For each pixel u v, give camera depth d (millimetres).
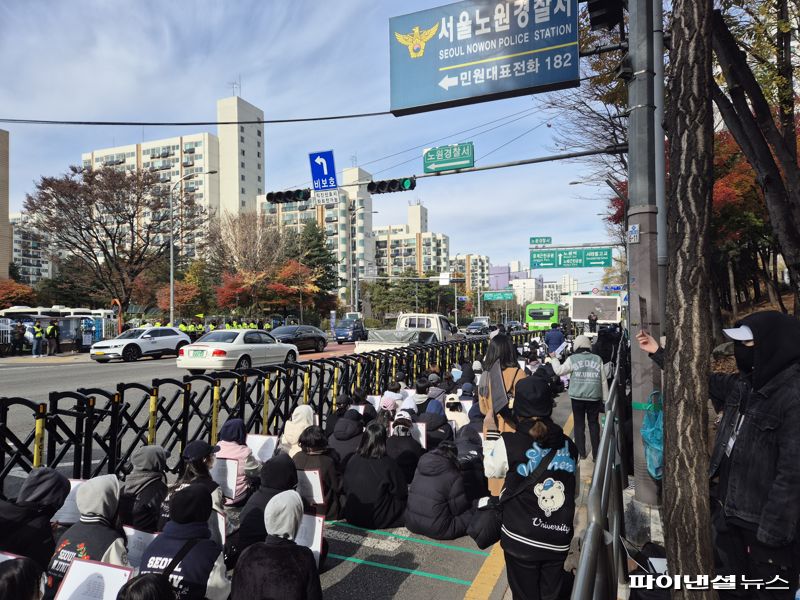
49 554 3131
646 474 4699
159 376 15750
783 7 7871
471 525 4156
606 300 29375
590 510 2158
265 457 5543
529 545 2668
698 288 2102
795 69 8602
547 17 7387
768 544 2225
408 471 5637
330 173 13859
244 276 45094
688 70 2164
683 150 2166
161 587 2064
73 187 30844
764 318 2414
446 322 19422
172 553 2678
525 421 2783
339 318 64062
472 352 17297
